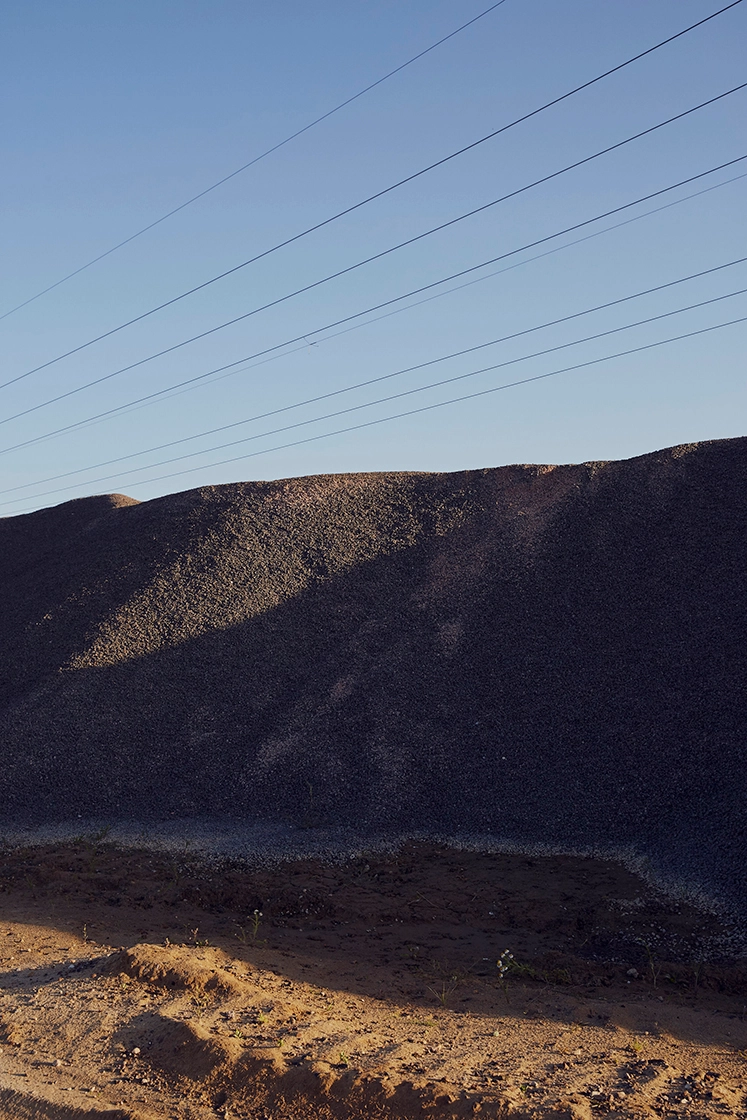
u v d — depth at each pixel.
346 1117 6.88
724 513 23.89
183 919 14.55
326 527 30.12
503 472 30.55
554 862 16.41
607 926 13.52
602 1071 7.67
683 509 24.75
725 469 25.73
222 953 11.54
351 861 17.48
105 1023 8.82
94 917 14.51
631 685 20.02
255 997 9.45
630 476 27.22
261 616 26.58
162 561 30.23
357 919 14.48
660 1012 9.80
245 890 15.87
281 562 28.72
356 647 24.48
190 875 17.19
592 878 15.49
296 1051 7.87
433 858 17.25
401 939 13.40
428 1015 9.51
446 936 13.52
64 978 10.43
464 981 11.05
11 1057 8.37
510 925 14.01
